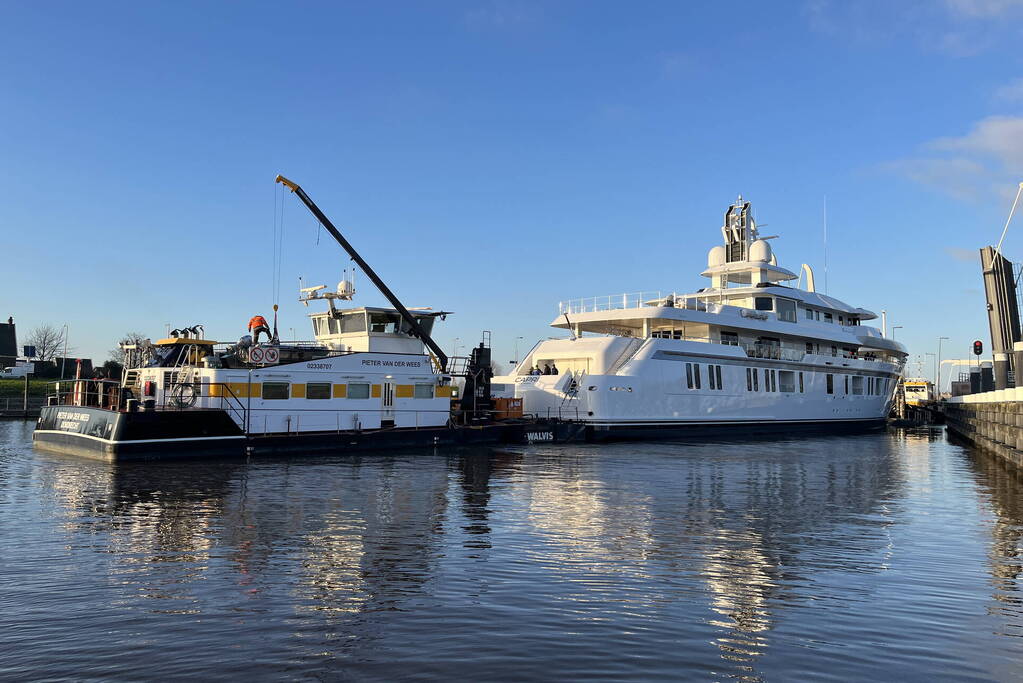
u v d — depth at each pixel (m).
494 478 21.81
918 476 23.81
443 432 32.66
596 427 37.66
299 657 7.30
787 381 46.50
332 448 29.02
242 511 15.51
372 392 31.03
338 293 34.19
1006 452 27.39
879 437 46.50
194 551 11.79
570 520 14.98
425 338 35.25
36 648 7.48
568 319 44.22
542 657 7.36
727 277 50.47
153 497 17.31
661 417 39.88
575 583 10.12
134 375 30.70
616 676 6.92
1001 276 41.41
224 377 27.12
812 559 11.76
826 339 49.00
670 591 9.80
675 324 44.09
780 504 17.45
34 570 10.54
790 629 8.35
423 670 7.00
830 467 26.28
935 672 7.16
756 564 11.38
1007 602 9.52
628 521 14.95
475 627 8.25
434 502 17.06
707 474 23.50
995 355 40.88
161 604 8.99
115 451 24.14
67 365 76.12
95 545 12.19
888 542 13.16
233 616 8.56
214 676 6.81
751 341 45.44
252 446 26.94
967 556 12.11
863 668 7.24
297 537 12.94
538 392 40.03
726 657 7.45
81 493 17.84
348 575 10.43
